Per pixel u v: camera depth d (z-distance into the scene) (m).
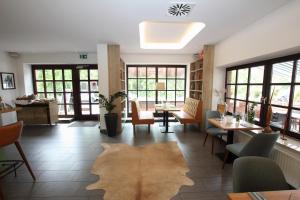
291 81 2.62
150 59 5.90
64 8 2.36
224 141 4.05
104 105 4.61
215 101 4.69
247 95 3.68
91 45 4.75
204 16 2.64
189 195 2.20
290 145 2.33
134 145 3.87
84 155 3.35
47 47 4.96
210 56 4.61
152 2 2.18
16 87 5.80
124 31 3.42
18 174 2.67
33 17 2.67
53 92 6.31
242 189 1.39
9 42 4.29
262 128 2.83
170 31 3.87
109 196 2.16
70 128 5.30
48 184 2.42
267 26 2.64
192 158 3.22
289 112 2.65
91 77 6.21
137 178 2.55
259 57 2.95
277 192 1.20
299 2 2.10
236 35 3.52
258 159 1.46
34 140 4.22
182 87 6.57
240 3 2.23
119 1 2.15
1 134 2.06
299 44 2.12
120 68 4.88
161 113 6.55
